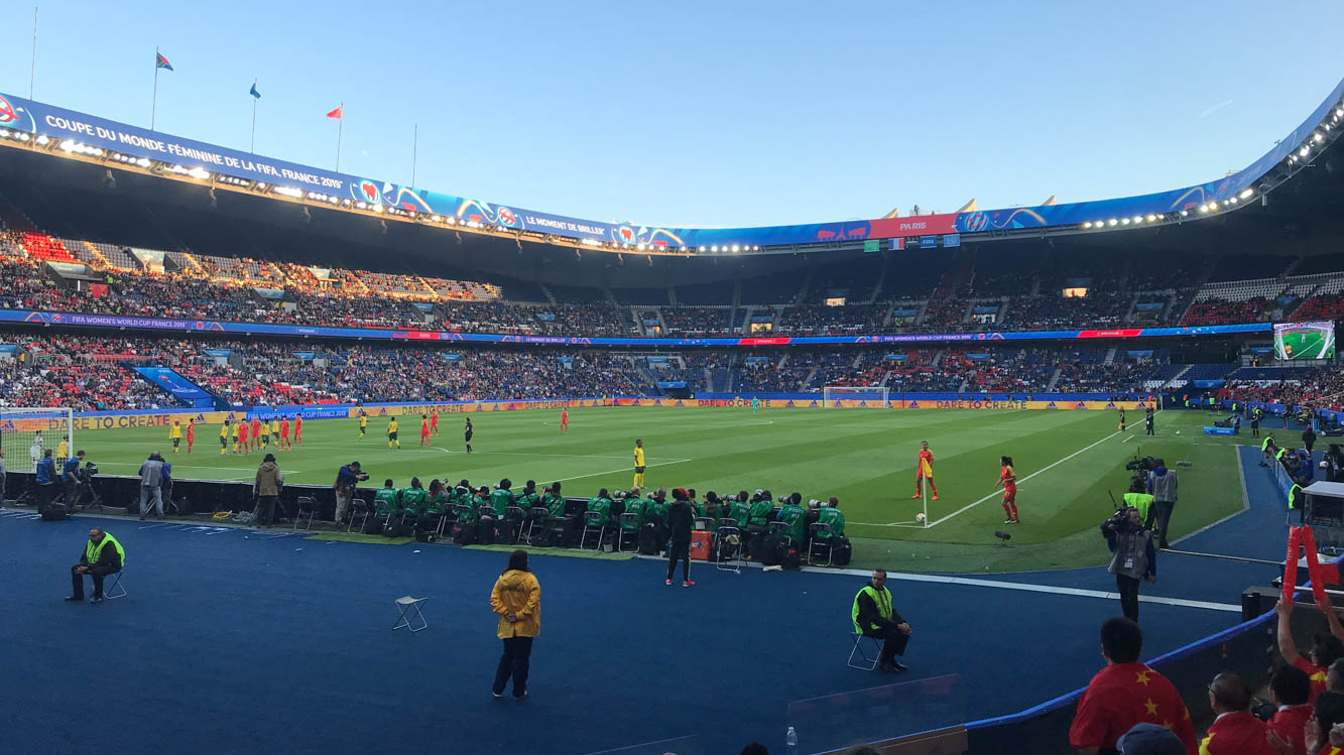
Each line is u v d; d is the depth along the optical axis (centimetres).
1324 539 1435
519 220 8944
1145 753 360
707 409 8744
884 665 1087
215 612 1362
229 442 4528
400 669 1098
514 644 982
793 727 675
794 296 11131
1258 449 4031
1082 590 1484
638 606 1398
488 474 3122
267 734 893
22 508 2434
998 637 1220
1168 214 7950
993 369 9362
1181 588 1489
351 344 8712
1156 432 5138
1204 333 7969
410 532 1983
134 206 7769
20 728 902
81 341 6650
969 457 3691
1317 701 465
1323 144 4928
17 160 6519
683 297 11469
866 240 9444
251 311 7606
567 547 1878
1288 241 8362
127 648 1177
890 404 9112
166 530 2088
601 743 870
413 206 8012
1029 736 759
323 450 4103
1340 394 5781
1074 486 2794
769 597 1452
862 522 2162
